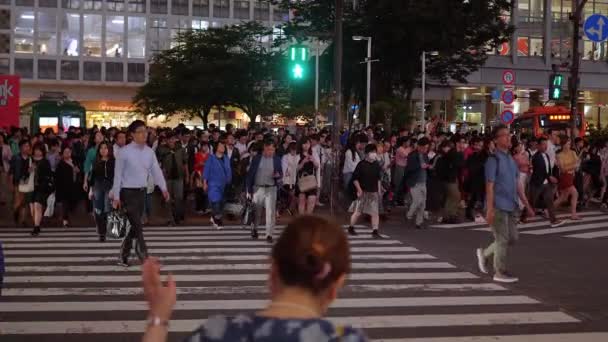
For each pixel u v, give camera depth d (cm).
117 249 1451
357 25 4456
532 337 827
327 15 4534
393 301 1007
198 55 5734
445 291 1080
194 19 8112
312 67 5581
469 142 2312
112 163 1539
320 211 2178
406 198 2100
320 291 241
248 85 5662
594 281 1169
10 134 2308
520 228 1892
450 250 1483
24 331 828
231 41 5794
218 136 2252
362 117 4966
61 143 2095
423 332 845
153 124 8200
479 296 1047
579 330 861
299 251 237
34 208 1667
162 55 5947
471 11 4547
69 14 7700
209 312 933
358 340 232
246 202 1709
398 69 4781
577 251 1496
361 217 2041
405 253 1440
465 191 2039
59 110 4081
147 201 1861
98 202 1554
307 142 1750
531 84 7169
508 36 4850
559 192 2056
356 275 1199
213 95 5647
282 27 4709
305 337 225
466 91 7431
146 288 263
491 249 1185
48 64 7662
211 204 1803
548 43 7206
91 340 795
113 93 7969
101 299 1001
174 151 1880
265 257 1367
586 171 2444
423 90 4700
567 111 4800
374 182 1650
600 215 2205
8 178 2064
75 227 1814
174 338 809
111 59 7862
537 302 1011
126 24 7888
